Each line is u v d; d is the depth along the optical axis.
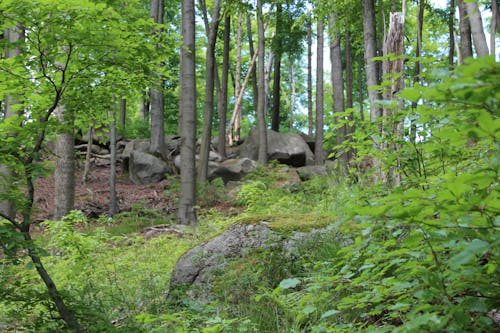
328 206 6.93
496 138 1.40
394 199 1.74
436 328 1.71
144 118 26.72
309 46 24.97
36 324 3.49
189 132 11.20
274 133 20.44
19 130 3.69
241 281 4.51
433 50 23.28
